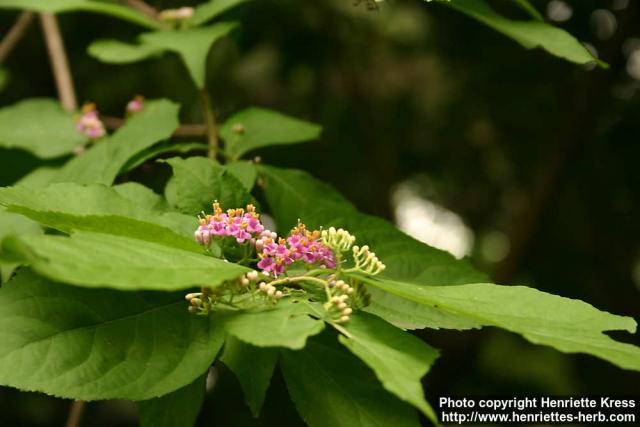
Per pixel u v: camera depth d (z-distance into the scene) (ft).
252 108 11.35
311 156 19.11
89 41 18.62
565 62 17.15
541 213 17.84
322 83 19.35
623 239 20.42
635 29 17.02
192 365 6.07
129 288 4.75
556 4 16.31
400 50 19.47
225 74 19.02
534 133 19.39
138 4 12.95
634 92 17.95
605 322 5.91
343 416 6.32
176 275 5.09
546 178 17.74
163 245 5.99
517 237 17.98
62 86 13.39
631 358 5.16
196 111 18.29
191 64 10.94
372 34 19.17
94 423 22.07
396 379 4.92
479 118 19.57
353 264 7.83
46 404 21.62
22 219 10.44
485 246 23.61
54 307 6.15
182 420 6.64
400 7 19.13
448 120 20.07
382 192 18.98
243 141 10.91
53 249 4.88
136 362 6.04
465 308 5.87
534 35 8.20
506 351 24.62
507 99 18.71
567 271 20.61
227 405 19.58
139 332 6.20
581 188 20.12
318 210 8.25
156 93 18.43
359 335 5.55
